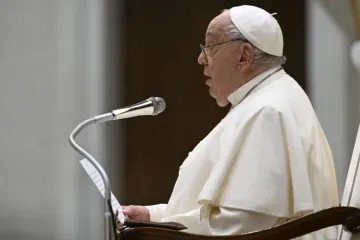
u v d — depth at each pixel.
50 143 35.59
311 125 14.54
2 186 35.50
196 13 40.34
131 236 13.23
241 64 14.98
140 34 39.97
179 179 14.80
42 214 35.38
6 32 35.69
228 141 14.45
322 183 14.24
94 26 36.09
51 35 35.78
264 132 14.23
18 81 35.72
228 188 14.10
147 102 14.59
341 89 34.47
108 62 37.62
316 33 34.91
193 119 40.47
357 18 27.97
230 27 14.98
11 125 35.59
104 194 13.84
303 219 13.36
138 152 39.75
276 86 14.86
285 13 38.41
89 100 35.97
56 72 35.72
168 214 14.66
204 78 40.38
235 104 15.26
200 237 13.14
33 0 35.69
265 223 13.95
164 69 40.19
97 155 36.19
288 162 14.18
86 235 35.22
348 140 34.19
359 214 13.48
